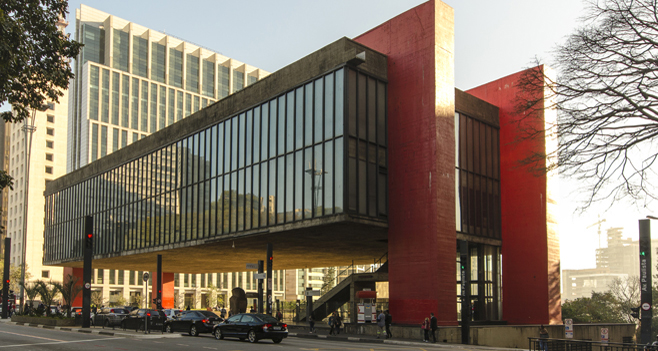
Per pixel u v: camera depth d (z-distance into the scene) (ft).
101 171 196.34
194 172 148.15
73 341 79.87
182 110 486.79
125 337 91.15
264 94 125.49
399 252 109.29
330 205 104.32
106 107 435.94
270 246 119.14
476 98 132.26
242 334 84.17
